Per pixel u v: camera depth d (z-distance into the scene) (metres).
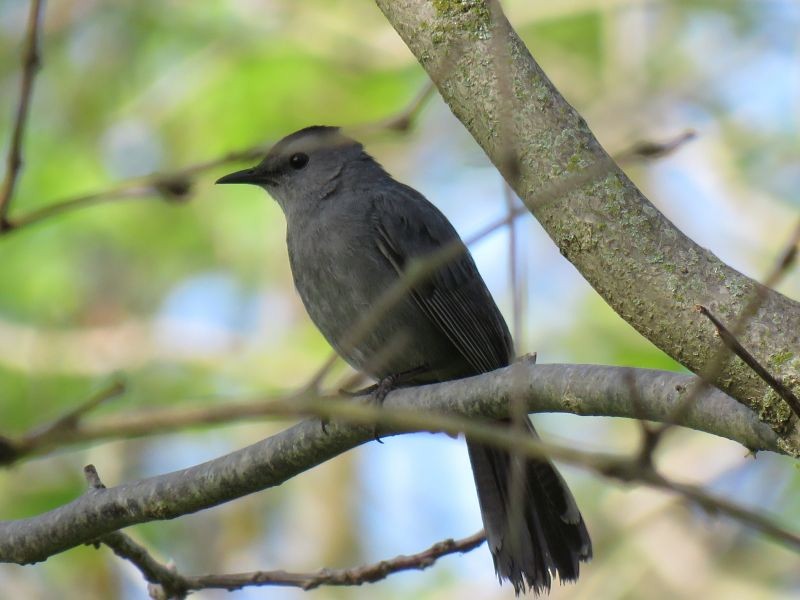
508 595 12.84
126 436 3.82
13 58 15.73
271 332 14.78
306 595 13.64
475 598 12.93
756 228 14.66
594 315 13.85
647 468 3.86
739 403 5.23
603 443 13.67
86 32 15.96
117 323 14.47
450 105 5.77
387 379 9.39
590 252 5.41
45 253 14.17
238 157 6.19
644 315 5.35
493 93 5.60
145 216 14.65
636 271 5.34
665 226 5.39
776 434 5.10
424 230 9.50
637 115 15.85
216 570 13.66
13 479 12.45
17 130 5.59
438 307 9.27
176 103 15.08
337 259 9.48
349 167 9.83
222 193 14.89
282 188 10.04
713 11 16.30
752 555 12.80
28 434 3.94
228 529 14.03
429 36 5.78
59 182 14.27
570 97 16.19
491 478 8.26
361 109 14.78
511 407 6.15
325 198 9.74
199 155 14.60
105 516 6.95
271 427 13.83
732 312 5.20
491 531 8.05
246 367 14.12
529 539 7.95
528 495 8.04
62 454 12.73
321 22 15.13
